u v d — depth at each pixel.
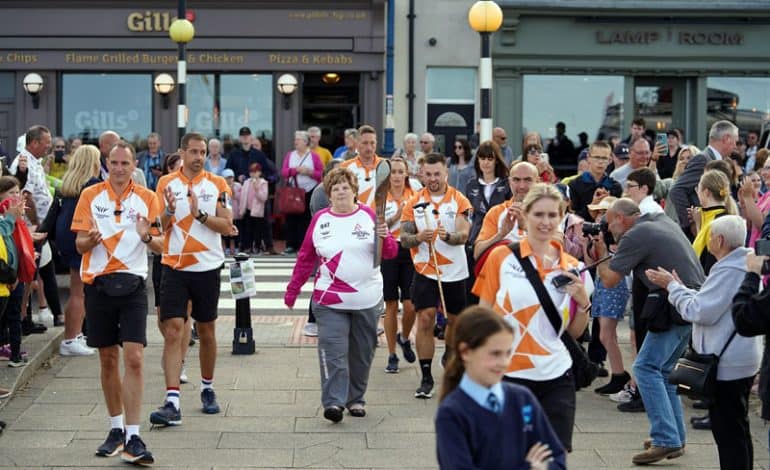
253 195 19.30
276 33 21.89
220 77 22.17
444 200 9.88
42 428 8.66
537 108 22.45
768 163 10.38
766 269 6.29
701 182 9.19
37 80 21.81
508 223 8.92
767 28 22.27
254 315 13.45
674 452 7.86
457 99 22.47
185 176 8.95
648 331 7.95
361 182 11.36
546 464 4.54
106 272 7.79
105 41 21.92
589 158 11.41
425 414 9.17
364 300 8.84
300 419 8.98
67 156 15.91
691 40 22.27
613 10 21.92
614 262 8.07
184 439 8.40
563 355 6.21
